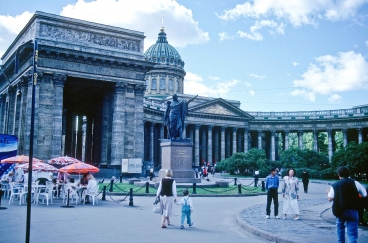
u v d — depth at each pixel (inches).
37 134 2160.4
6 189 1212.5
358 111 4485.7
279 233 641.0
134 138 2456.9
